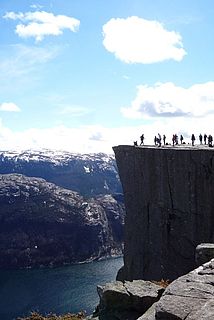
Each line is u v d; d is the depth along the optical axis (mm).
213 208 62938
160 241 71000
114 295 17656
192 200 65812
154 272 72562
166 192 70062
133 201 79438
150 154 73188
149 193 73938
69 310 120375
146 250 75062
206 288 13336
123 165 82438
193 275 14602
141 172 75938
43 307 125375
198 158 64812
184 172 66750
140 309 17016
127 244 82000
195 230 65375
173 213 69062
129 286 18328
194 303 12367
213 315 11266
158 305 12516
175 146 78562
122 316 16797
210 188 63188
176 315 11844
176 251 68312
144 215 75688
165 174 70125
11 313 121375
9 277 187875
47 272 199375
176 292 13180
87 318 17875
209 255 18438
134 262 78500
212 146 74188
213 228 62656
